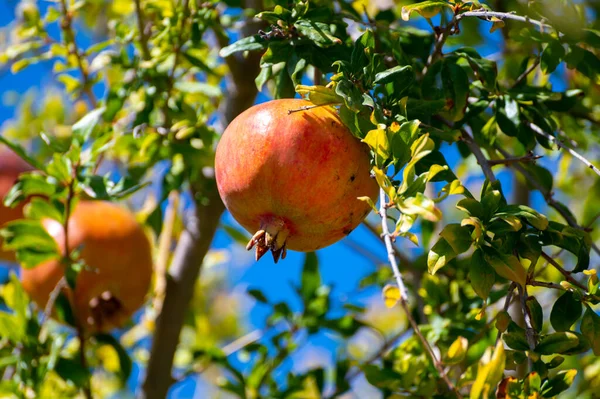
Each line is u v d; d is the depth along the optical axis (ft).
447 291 4.62
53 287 4.64
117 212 4.74
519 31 4.20
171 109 4.76
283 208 3.91
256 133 3.90
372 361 4.78
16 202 4.48
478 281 3.81
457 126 4.20
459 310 4.58
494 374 3.70
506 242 3.86
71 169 4.42
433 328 4.44
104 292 4.64
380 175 3.81
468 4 4.01
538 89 4.32
